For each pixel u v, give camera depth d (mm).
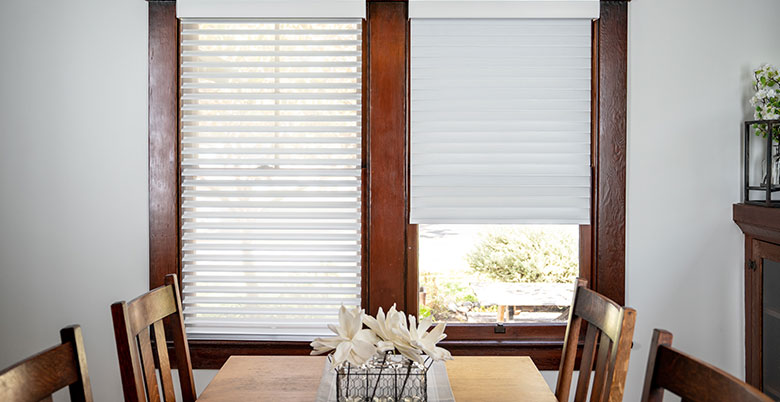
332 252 2482
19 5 2428
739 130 2441
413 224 2475
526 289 2514
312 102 2467
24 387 1126
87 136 2449
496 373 1743
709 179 2447
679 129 2441
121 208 2463
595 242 2449
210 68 2498
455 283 2512
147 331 1659
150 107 2406
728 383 1053
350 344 1396
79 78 2438
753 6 2424
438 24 2418
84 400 1275
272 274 2482
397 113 2418
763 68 2414
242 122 2475
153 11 2395
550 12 2379
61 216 2467
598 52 2410
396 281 2447
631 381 2492
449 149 2430
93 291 2482
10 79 2443
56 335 2492
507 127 2432
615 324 1555
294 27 2438
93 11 2426
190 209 2502
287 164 2426
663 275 2467
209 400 1545
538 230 2512
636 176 2445
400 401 1432
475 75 2424
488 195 2432
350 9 2377
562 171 2436
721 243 2463
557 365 2455
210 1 2383
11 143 2455
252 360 1834
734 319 2473
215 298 2479
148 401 1612
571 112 2436
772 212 2156
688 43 2426
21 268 2477
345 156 2473
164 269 2434
